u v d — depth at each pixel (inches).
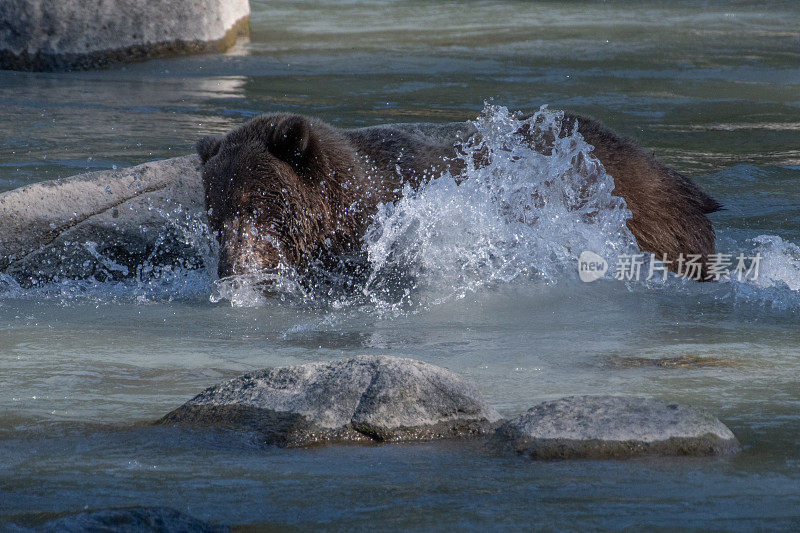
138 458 576.7
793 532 464.4
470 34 3344.0
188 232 1216.8
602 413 602.2
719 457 571.8
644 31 3427.7
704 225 1188.5
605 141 1205.7
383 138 1230.9
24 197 1198.3
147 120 1978.3
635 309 992.2
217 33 2974.9
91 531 456.8
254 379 660.1
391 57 2844.5
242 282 1072.2
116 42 2783.0
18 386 727.7
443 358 810.2
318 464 566.3
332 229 1149.1
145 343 870.4
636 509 493.0
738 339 864.3
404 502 504.4
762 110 2143.2
